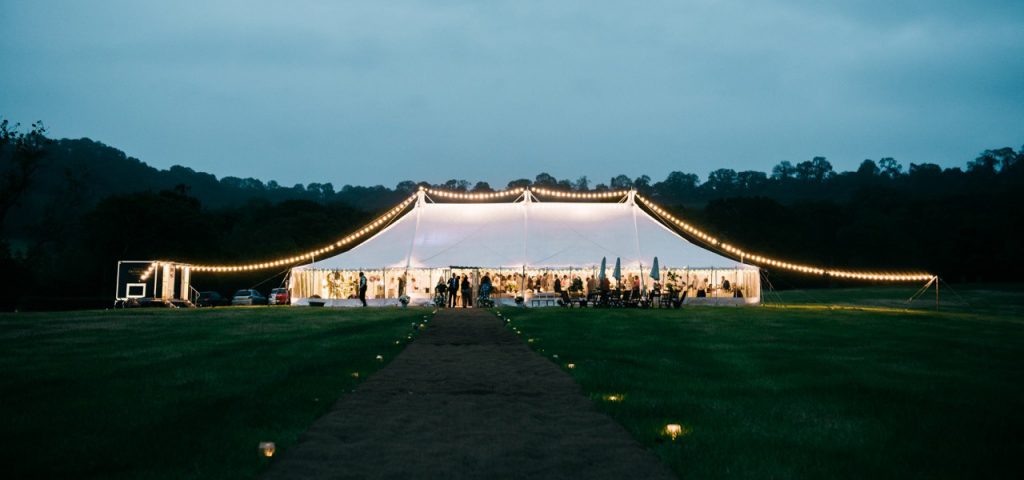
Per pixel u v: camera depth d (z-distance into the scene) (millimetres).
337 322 22938
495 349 15164
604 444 7352
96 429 7809
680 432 7762
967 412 9102
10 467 6449
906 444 7520
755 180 180125
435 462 6684
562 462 6719
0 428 7836
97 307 47781
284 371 11797
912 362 13664
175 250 56531
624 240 38812
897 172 174625
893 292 61531
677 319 24453
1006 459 7039
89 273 54625
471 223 40062
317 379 10953
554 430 7922
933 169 151875
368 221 78062
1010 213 80688
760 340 17547
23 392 9875
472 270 36719
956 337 18797
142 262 38875
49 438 7426
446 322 22453
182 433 7633
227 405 9023
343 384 10586
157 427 7895
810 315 27344
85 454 6848
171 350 14797
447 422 8273
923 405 9500
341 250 72875
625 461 6766
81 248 56875
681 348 15656
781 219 81500
